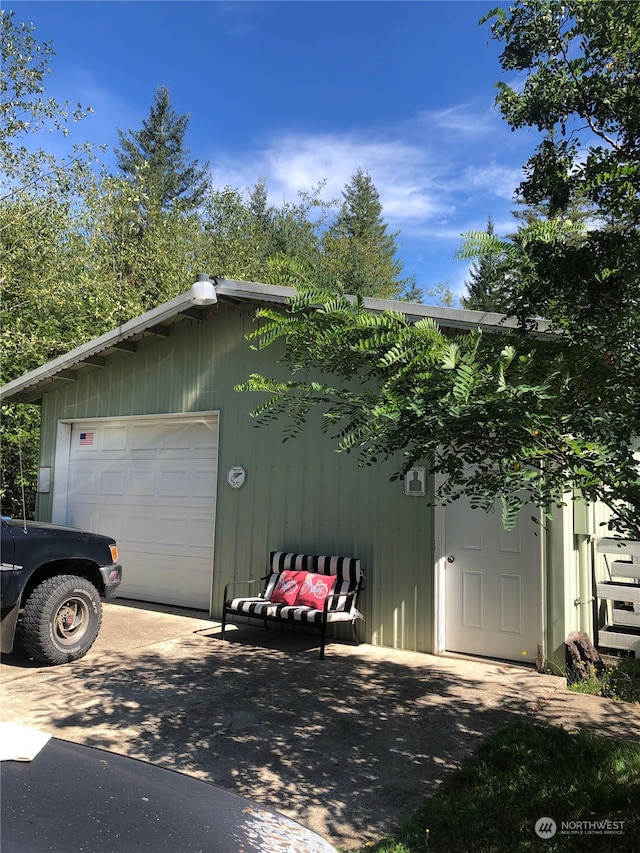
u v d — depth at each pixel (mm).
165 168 30578
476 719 4453
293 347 3262
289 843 1816
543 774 3488
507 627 5891
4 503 12711
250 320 7832
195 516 8383
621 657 5559
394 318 2744
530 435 2270
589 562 5941
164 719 4438
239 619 7547
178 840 1645
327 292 2963
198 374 8273
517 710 4625
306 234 29719
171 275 17109
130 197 16547
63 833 1547
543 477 2330
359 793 3406
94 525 9367
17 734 2117
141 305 15766
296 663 5816
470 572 6113
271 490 7410
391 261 37188
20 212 11883
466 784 3453
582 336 2838
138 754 3861
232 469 7754
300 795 3381
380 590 6488
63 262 12820
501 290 3117
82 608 6012
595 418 2459
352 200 38312
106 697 4871
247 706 4703
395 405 2355
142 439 9000
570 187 3248
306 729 4277
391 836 2963
